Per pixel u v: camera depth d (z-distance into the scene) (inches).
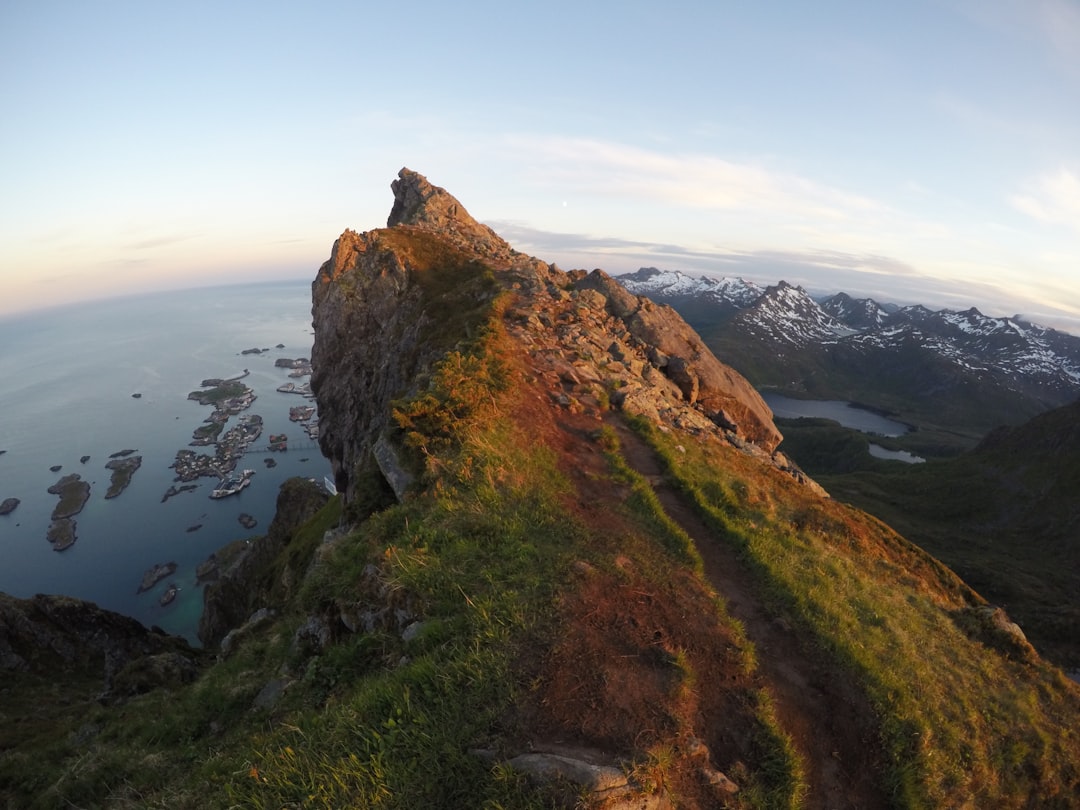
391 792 292.2
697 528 677.9
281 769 316.8
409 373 1704.0
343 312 2335.1
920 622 652.1
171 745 542.3
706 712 383.6
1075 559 5497.1
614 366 1222.3
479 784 293.6
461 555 499.5
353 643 494.6
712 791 331.9
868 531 888.3
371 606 503.2
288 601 1028.5
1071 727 574.9
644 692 366.9
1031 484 6732.3
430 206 3046.3
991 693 558.3
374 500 770.8
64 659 1375.5
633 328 1601.9
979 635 692.1
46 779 574.2
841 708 442.9
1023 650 676.1
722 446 1058.7
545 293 1702.8
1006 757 490.0
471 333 1268.5
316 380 2534.5
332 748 327.9
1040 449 7249.0
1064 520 6067.9
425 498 618.5
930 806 406.9
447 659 378.3
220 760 409.4
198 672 959.6
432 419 757.3
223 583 2517.2
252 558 2529.5
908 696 471.8
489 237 3021.7
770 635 499.5
